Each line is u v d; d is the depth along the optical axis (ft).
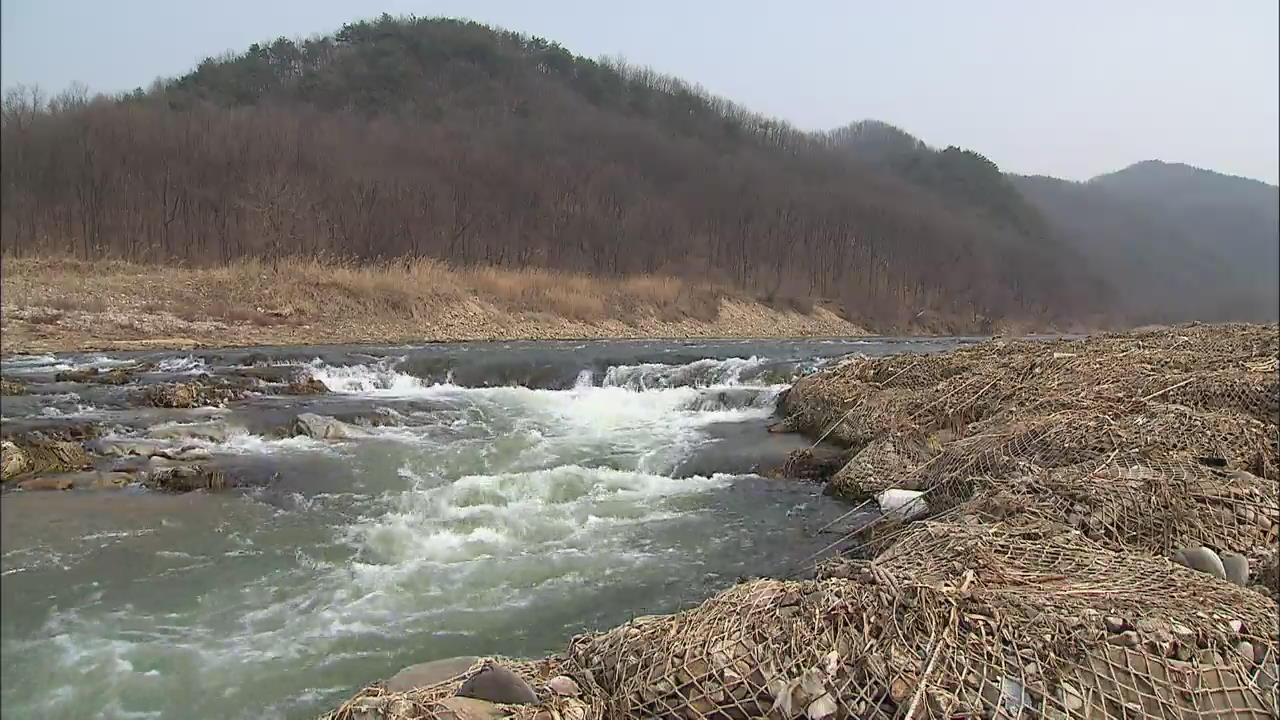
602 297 115.34
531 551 23.57
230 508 27.55
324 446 36.09
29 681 16.52
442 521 26.17
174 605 20.01
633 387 53.93
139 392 43.70
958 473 23.56
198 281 85.71
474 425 41.24
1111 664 10.70
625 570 22.03
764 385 53.42
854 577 12.85
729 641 11.39
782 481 31.24
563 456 35.24
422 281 99.60
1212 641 11.27
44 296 75.31
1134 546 16.60
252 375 50.83
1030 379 33.88
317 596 20.53
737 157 217.77
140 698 16.01
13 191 98.89
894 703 10.09
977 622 11.31
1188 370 32.07
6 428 35.24
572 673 12.30
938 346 83.35
